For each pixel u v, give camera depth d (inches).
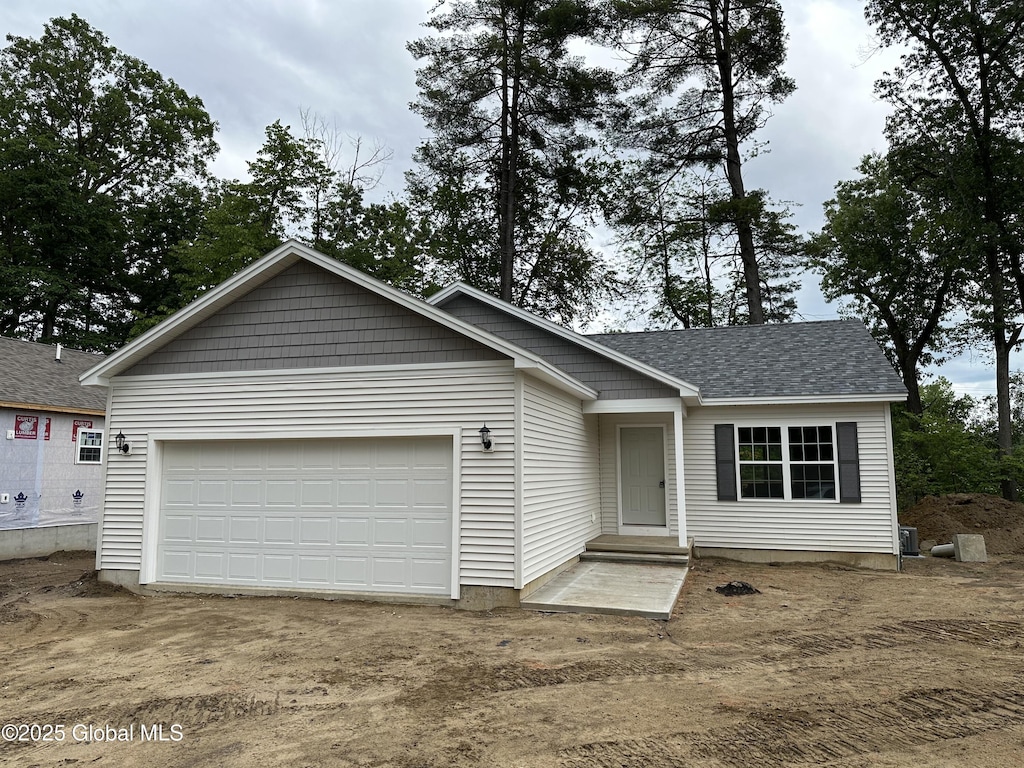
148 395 406.6
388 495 371.2
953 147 868.6
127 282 1246.3
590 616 327.9
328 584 373.1
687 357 609.3
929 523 660.1
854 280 1034.7
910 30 861.8
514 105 1006.4
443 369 363.9
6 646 285.3
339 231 1048.2
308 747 180.2
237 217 954.7
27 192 1075.9
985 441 943.0
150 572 393.4
